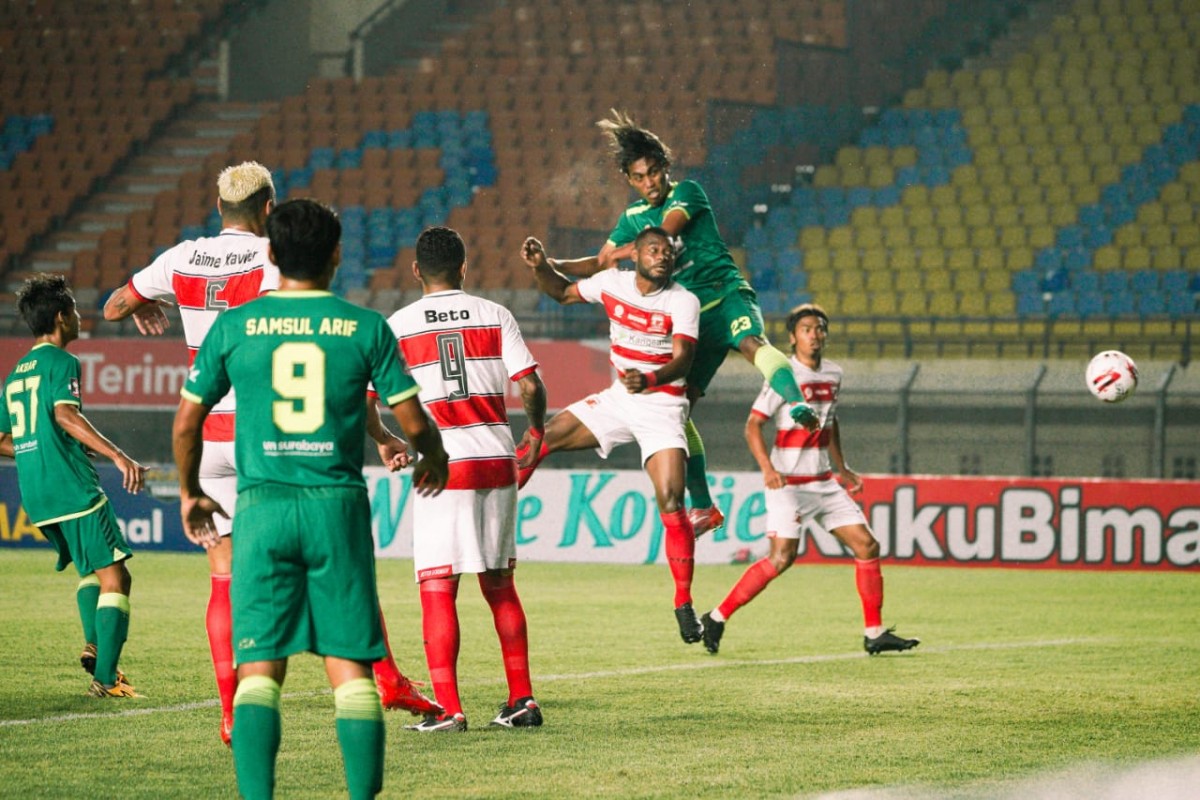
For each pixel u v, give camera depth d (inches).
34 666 1086.4
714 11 3772.1
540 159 3412.9
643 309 1045.8
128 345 2407.7
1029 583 1811.0
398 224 3287.4
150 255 3253.0
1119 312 2728.8
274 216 576.4
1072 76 3324.3
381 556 2105.1
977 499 1988.2
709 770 718.5
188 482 597.3
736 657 1170.0
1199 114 3142.2
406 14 4008.4
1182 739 810.8
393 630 1325.0
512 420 2396.7
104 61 3841.0
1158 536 1939.0
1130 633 1338.6
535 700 917.8
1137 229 2903.5
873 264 2974.9
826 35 3654.0
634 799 653.3
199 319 781.3
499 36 3878.0
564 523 2096.5
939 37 3545.8
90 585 990.4
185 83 3779.5
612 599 1616.6
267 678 562.6
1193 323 2635.3
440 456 606.2
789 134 3211.1
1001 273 2856.8
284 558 561.0
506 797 656.4
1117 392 1423.5
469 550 815.1
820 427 1193.4
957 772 718.5
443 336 818.8
